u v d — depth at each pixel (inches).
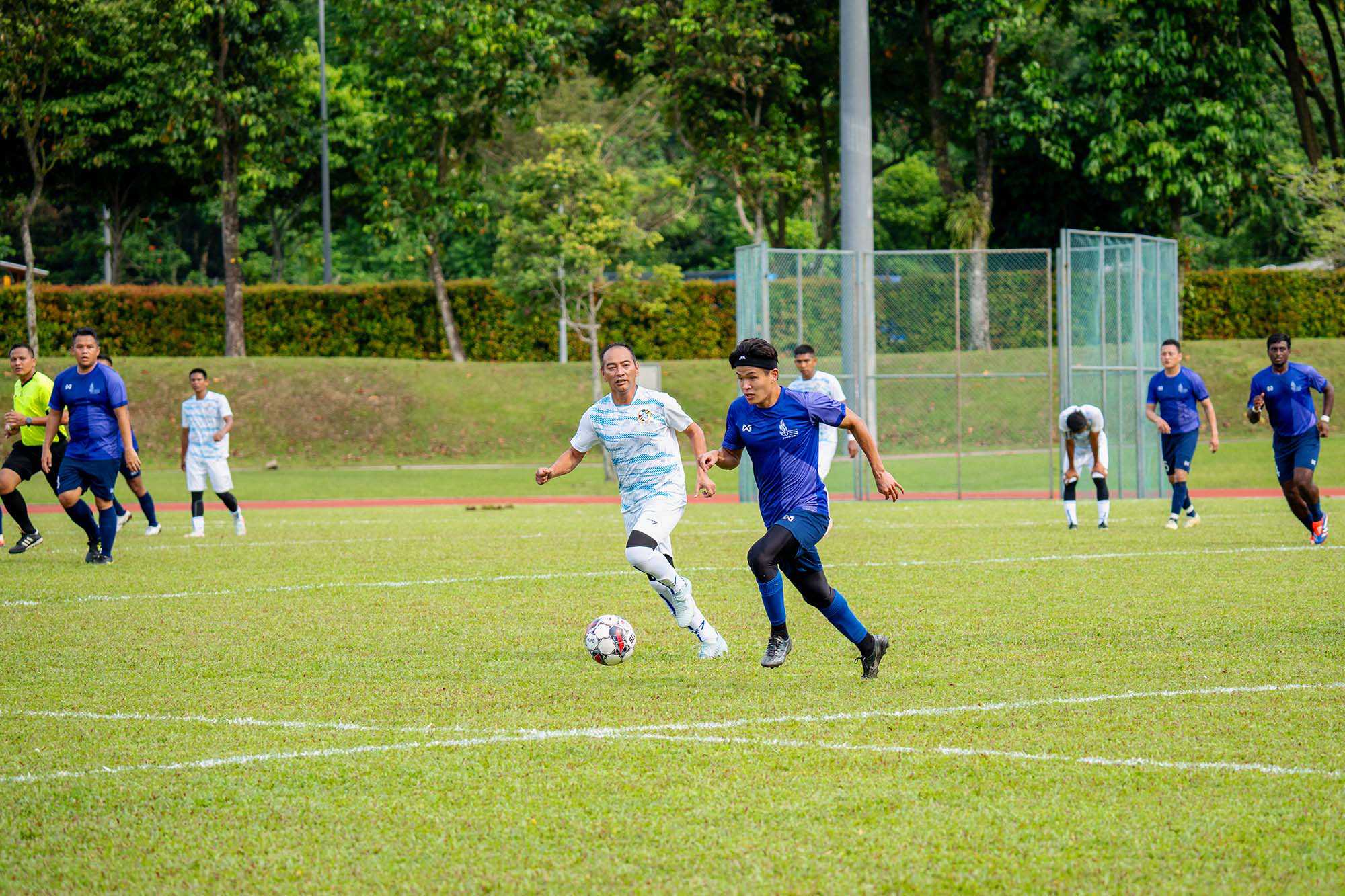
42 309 3686.0
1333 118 3602.4
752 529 1585.9
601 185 3137.3
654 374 2561.5
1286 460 1254.3
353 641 829.8
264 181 3472.0
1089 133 3174.2
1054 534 1437.0
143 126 3661.4
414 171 3452.3
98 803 490.6
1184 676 687.1
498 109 3435.0
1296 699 628.4
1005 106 3189.0
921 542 1369.3
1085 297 2169.0
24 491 2556.6
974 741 560.7
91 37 3346.5
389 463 3058.6
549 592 1042.1
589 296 3253.0
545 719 613.3
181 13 3189.0
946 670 712.4
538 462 3043.8
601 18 3540.8
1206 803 472.1
